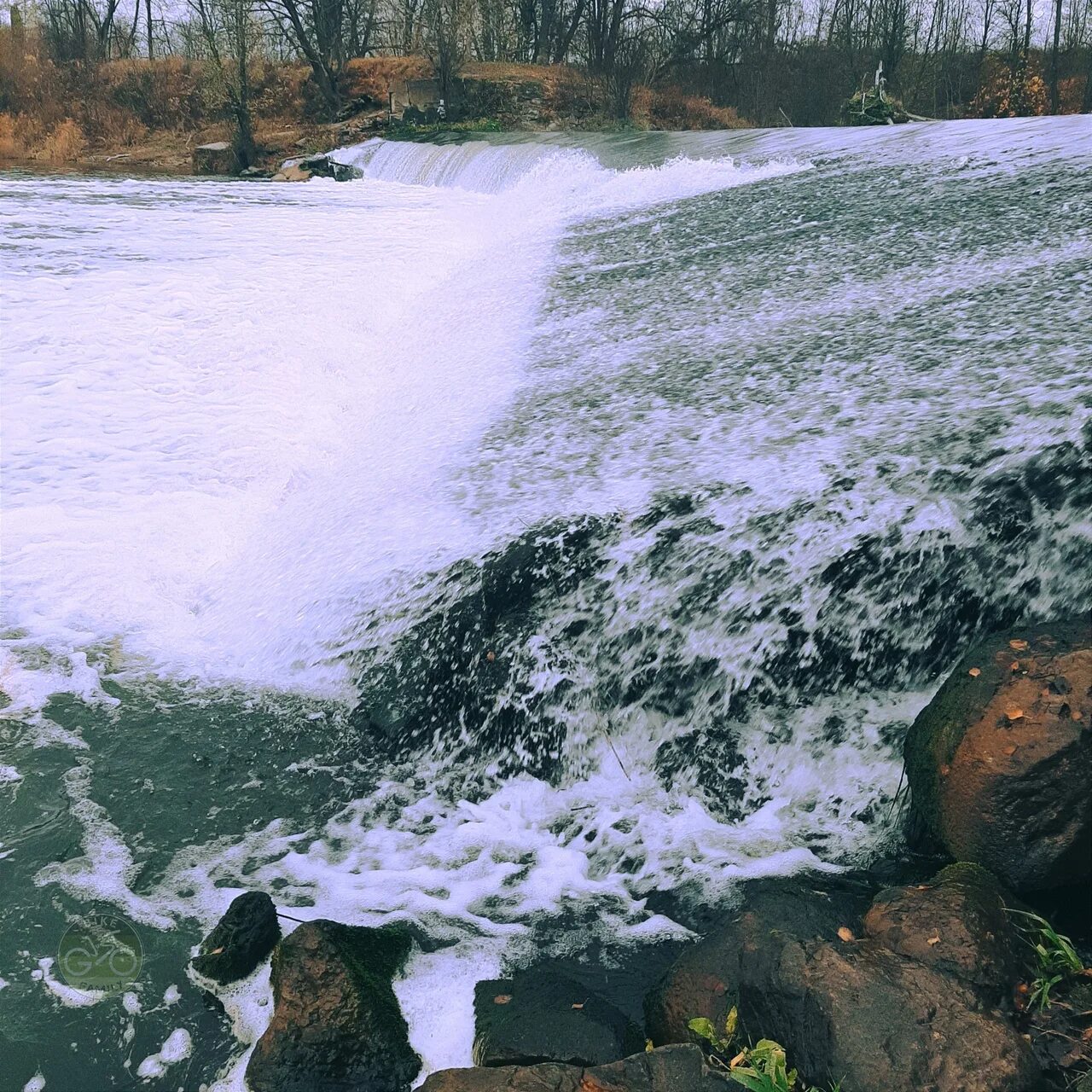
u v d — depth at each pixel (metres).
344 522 5.79
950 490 4.37
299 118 34.66
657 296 8.68
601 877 3.82
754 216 10.72
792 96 35.00
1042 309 6.12
